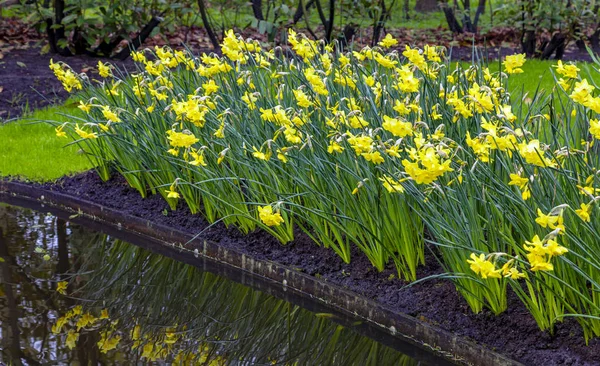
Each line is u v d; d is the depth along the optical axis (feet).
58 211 19.90
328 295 14.44
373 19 33.12
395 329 13.16
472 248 11.58
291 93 17.20
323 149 14.16
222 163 16.26
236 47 16.67
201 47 36.14
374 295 13.88
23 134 23.71
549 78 27.35
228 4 33.22
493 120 13.19
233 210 16.93
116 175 20.81
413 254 13.73
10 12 42.75
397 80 16.01
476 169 12.69
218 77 18.89
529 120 13.38
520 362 11.43
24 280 15.48
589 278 10.59
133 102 18.93
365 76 16.67
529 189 11.44
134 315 14.16
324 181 14.94
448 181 12.80
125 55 33.22
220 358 12.54
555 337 11.77
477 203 13.17
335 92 16.24
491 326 12.30
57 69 18.98
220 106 17.07
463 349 12.06
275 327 13.79
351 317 13.92
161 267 16.51
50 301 14.55
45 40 36.09
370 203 13.94
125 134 18.99
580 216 9.71
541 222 9.26
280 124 14.38
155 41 37.06
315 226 15.40
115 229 18.75
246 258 16.12
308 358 12.60
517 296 12.86
